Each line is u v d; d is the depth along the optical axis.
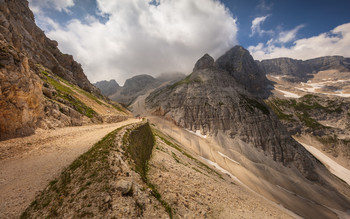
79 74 128.50
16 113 22.52
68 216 10.00
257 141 140.25
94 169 13.73
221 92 180.25
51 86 49.38
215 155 122.31
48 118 30.95
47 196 11.46
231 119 155.25
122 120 64.44
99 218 9.98
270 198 86.06
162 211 12.96
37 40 103.44
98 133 27.88
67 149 19.06
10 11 89.25
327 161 178.62
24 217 9.84
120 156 16.53
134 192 12.59
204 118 159.50
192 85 193.62
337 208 94.06
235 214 19.70
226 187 34.34
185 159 46.75
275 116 166.12
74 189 11.92
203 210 16.80
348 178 152.62
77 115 42.78
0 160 15.41
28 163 15.54
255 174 111.00
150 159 25.70
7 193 11.37
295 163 129.12
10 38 56.62
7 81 22.00
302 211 80.19
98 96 121.56
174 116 169.38
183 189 19.38
